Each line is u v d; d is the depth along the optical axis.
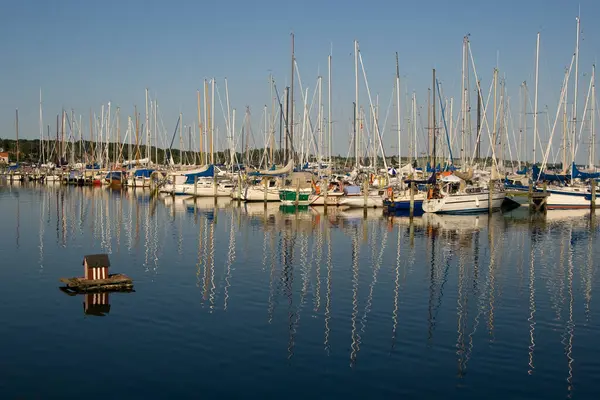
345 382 15.98
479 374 16.61
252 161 102.06
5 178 131.38
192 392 15.26
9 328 19.88
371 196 64.56
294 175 70.38
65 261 31.67
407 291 25.78
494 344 19.00
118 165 116.50
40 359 17.27
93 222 50.38
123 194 88.31
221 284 26.58
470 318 21.83
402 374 16.53
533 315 22.31
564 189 63.78
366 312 22.42
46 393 15.12
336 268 30.70
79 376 16.14
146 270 29.45
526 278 28.67
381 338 19.44
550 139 69.38
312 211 62.31
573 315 22.34
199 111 92.38
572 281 28.03
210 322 20.84
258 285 26.53
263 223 50.91
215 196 74.81
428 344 18.94
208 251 35.47
